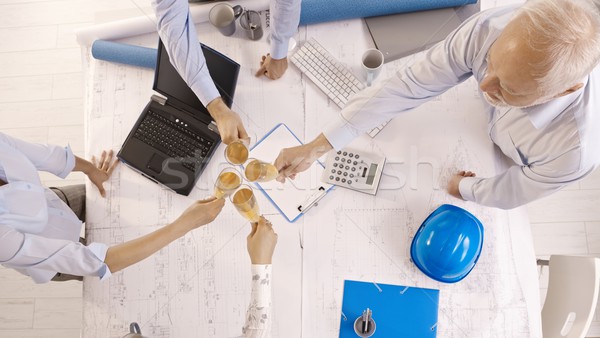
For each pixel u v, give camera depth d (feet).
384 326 4.12
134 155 4.51
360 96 3.90
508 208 4.09
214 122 4.43
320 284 4.22
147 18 4.83
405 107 3.92
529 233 4.28
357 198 4.36
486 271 4.17
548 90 2.70
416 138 4.43
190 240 4.36
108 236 4.47
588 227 6.74
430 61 3.70
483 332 4.07
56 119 7.59
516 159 4.11
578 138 3.19
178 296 4.29
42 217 3.92
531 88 2.72
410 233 4.28
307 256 4.28
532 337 4.05
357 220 4.32
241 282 4.27
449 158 4.39
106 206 4.54
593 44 2.50
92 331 4.28
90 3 7.77
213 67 4.36
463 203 4.32
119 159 4.58
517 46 2.61
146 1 4.94
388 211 4.32
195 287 4.29
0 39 7.87
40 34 7.84
